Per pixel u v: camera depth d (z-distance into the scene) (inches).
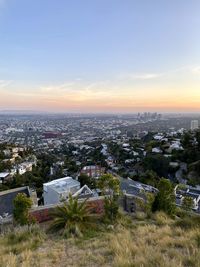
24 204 402.0
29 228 350.0
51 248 267.6
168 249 226.4
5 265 213.2
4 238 322.0
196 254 202.7
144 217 398.9
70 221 348.8
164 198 437.7
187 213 475.5
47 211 432.8
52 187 914.1
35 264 221.9
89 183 1342.3
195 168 1641.2
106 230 333.1
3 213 610.2
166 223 340.5
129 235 279.3
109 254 231.9
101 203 443.8
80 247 262.2
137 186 1095.0
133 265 190.9
